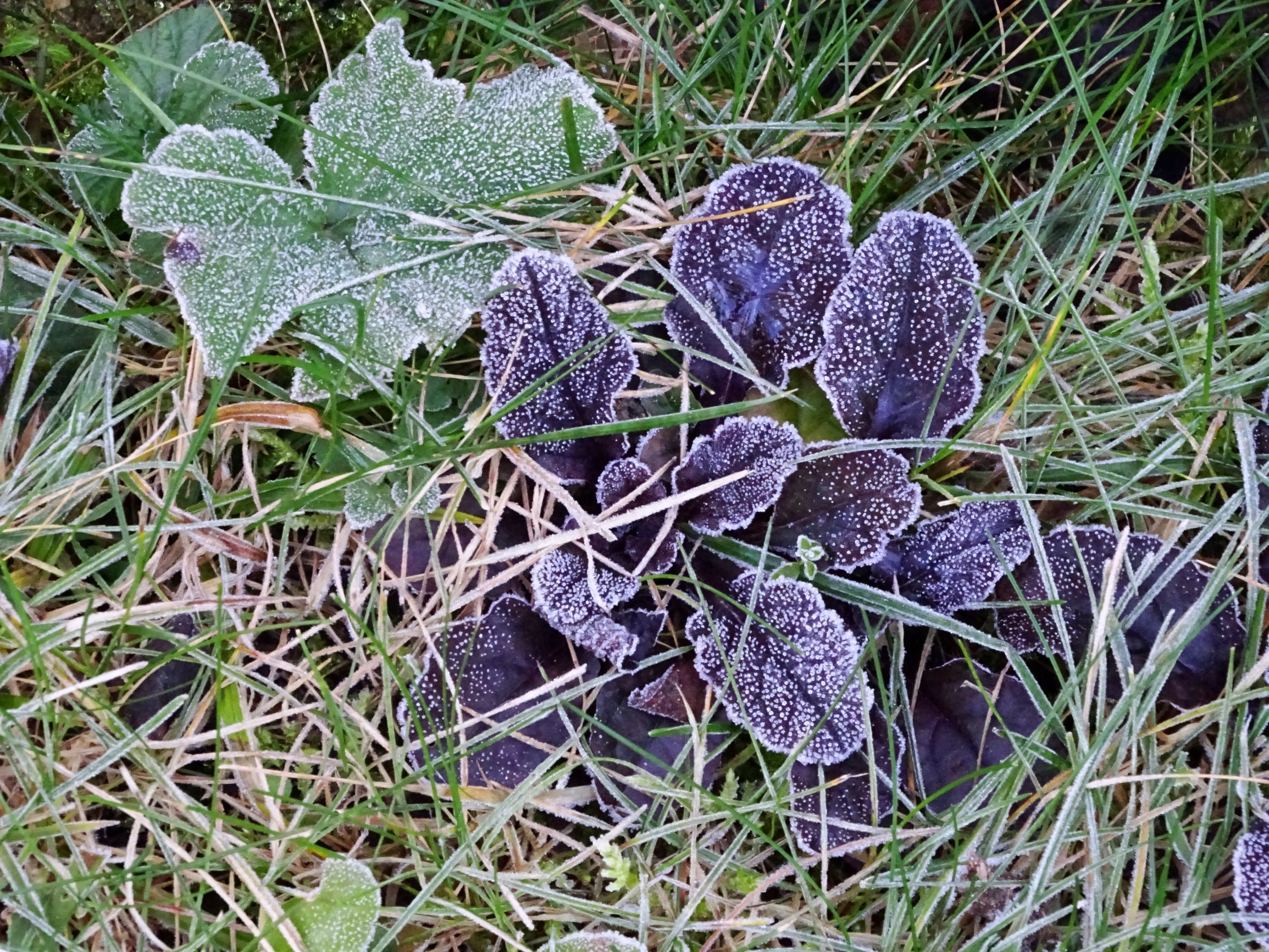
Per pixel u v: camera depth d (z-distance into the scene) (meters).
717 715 0.26
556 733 0.26
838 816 0.26
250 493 0.26
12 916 0.24
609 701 0.26
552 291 0.25
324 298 0.25
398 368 0.26
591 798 0.26
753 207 0.26
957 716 0.26
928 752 0.26
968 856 0.25
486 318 0.25
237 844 0.25
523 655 0.26
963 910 0.25
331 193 0.26
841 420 0.26
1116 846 0.26
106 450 0.25
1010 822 0.26
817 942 0.25
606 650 0.25
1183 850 0.25
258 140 0.26
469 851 0.25
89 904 0.23
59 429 0.26
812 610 0.25
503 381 0.25
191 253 0.25
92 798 0.24
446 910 0.25
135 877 0.24
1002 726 0.25
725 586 0.26
